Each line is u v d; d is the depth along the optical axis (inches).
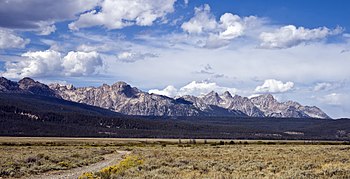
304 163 1475.1
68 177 1327.5
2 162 1646.2
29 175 1381.6
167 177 1082.1
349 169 1195.9
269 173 1160.8
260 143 5797.2
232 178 1045.8
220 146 4345.5
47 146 4382.4
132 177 1120.2
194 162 1632.6
